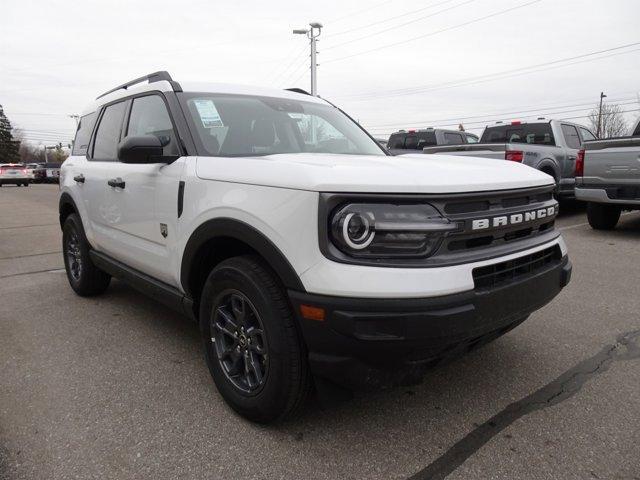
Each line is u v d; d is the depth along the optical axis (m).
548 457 2.41
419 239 2.21
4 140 86.44
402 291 2.14
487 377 3.21
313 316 2.25
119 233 3.94
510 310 2.48
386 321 2.14
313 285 2.23
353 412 2.82
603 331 3.95
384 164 2.69
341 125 4.09
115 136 4.20
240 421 2.75
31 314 4.56
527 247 2.68
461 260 2.29
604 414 2.77
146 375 3.31
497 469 2.33
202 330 2.99
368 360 2.23
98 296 5.12
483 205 2.48
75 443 2.56
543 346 3.67
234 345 2.81
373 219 2.19
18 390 3.12
